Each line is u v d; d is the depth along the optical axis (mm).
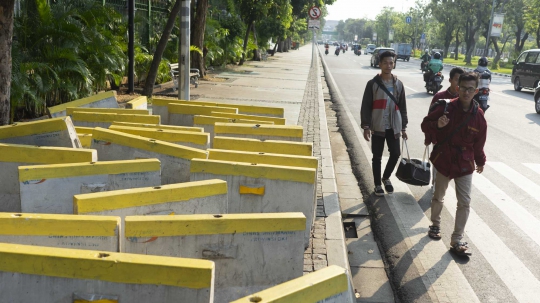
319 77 25734
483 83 13422
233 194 4410
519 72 24406
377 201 6988
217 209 3809
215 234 3234
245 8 31562
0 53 6355
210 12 27891
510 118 15180
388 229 6008
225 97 15547
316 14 26234
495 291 4684
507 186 8031
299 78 24625
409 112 15523
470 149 5270
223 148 5344
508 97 21578
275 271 3379
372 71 34844
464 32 78812
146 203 3576
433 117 5355
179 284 2594
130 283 2596
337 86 23266
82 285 2600
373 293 4586
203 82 20156
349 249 5516
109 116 6297
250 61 37594
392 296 4547
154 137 5387
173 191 3643
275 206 4465
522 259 5398
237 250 3295
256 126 5863
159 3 20625
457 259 5289
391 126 6816
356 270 5023
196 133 5359
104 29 13352
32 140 4949
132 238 3145
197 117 6438
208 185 3754
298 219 3355
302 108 14320
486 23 59469
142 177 4125
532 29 48625
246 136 5871
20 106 10180
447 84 25625
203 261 2652
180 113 7277
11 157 4449
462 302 4430
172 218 3188
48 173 3957
